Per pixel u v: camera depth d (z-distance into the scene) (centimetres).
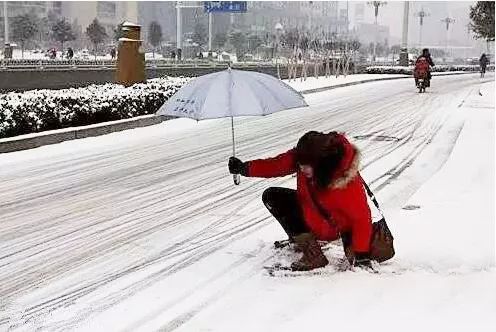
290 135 1304
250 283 479
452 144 1124
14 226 647
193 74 3759
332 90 2598
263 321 413
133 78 1734
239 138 1266
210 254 551
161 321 420
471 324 398
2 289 482
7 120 1098
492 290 449
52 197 771
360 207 454
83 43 8675
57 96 1280
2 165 963
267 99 479
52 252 565
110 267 525
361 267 483
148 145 1174
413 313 416
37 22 7775
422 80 2483
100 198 766
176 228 636
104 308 443
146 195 781
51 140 1151
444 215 630
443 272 484
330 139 444
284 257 532
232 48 7881
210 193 791
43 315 434
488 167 867
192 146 1166
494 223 598
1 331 411
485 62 4275
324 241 520
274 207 495
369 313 418
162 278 497
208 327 409
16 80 2773
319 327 401
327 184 444
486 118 1509
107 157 1046
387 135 1266
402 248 535
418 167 922
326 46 4466
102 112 1326
